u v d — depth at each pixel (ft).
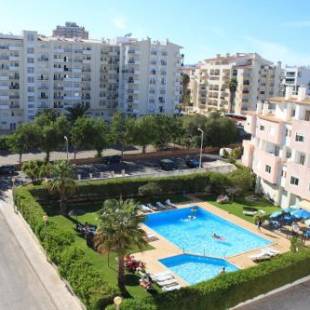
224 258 138.31
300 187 181.57
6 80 343.87
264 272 111.04
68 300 105.60
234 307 105.60
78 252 114.93
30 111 355.15
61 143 249.34
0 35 341.41
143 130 272.10
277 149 203.51
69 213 168.96
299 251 125.90
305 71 528.22
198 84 516.73
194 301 97.19
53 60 358.84
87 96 384.06
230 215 182.39
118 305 86.63
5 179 214.69
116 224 102.22
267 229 168.25
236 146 318.04
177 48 397.80
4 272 119.75
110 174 231.91
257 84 462.60
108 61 389.39
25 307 102.78
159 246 146.10
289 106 195.52
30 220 147.02
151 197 200.95
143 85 388.98
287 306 107.86
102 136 254.88
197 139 296.51
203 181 210.59
